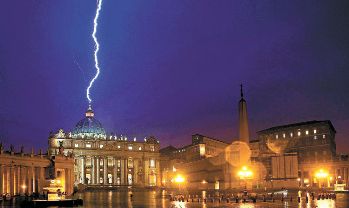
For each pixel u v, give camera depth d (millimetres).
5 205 70812
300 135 168000
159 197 99312
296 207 56344
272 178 125875
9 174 102562
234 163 122938
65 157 122938
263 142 179000
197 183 153375
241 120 113625
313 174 155000
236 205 62469
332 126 167750
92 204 72250
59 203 67688
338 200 71500
